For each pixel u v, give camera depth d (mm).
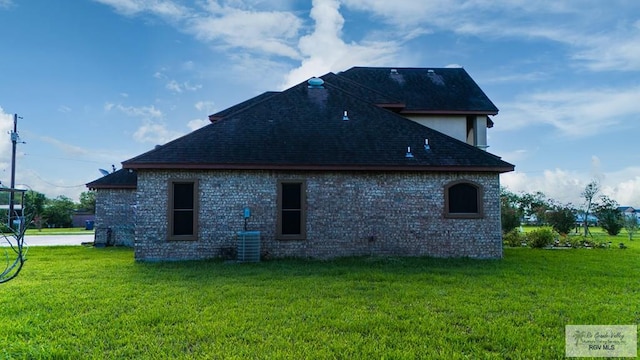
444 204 14039
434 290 8445
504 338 5590
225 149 13805
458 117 19453
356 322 6164
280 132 14805
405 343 5414
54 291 8344
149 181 13367
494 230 14039
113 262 12945
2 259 13828
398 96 19641
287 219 13859
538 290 8547
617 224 31297
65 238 27453
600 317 6570
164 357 4898
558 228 28172
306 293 8125
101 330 5898
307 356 4918
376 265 11930
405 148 14508
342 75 21344
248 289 8484
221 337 5582
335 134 14969
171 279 9703
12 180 31594
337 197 13922
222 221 13547
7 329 5848
